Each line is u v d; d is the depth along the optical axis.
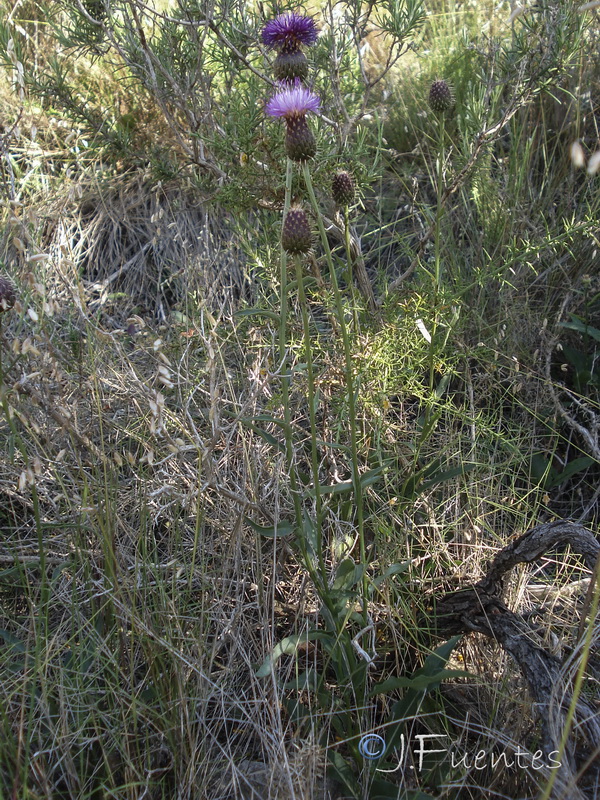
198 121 0.82
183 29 0.82
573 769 0.51
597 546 0.58
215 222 1.05
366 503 0.71
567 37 0.79
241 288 0.97
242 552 0.68
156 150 0.93
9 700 0.52
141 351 0.85
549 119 1.10
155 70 0.81
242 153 0.73
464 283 0.88
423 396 0.77
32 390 0.55
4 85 1.07
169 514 0.69
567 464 0.81
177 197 1.06
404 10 0.81
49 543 0.68
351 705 0.59
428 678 0.53
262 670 0.52
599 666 0.61
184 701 0.53
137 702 0.53
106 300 0.97
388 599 0.63
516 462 0.80
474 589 0.63
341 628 0.55
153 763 0.54
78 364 0.68
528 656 0.58
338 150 0.78
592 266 0.92
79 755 0.54
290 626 0.66
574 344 0.92
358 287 0.82
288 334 0.78
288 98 0.52
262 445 0.72
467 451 0.79
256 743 0.58
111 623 0.60
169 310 0.99
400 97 1.13
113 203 1.06
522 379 0.84
